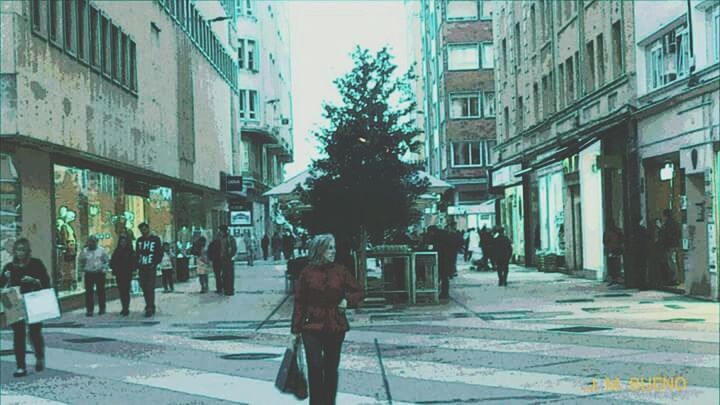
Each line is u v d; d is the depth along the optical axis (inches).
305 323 312.7
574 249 1211.9
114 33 1051.9
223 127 1958.7
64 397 388.5
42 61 787.4
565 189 1224.8
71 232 917.2
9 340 628.1
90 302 813.9
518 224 1585.9
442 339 550.9
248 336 617.3
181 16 1480.1
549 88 1337.4
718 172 745.0
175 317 779.4
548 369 421.4
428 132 2938.0
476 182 2411.4
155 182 1325.0
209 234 1891.0
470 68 2427.4
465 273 1314.0
